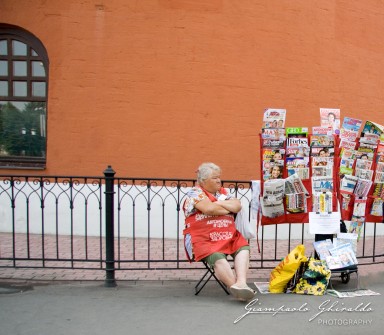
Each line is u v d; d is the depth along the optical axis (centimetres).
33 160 724
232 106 692
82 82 688
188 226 429
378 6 768
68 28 686
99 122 690
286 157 462
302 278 441
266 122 459
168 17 680
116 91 688
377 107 772
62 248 618
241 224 446
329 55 724
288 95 704
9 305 398
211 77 688
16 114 731
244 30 690
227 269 403
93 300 413
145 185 698
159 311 385
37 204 711
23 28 696
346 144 470
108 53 686
